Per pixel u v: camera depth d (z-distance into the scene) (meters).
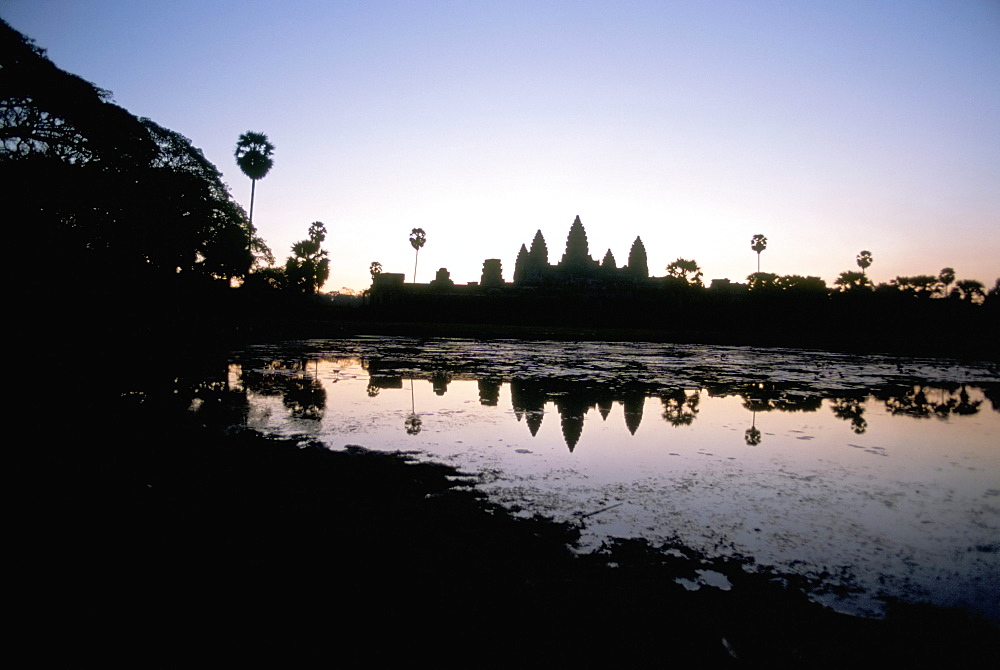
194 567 3.02
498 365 14.55
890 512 4.17
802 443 6.41
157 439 5.66
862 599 2.88
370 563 3.12
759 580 3.06
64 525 3.52
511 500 4.22
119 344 11.48
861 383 12.68
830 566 3.25
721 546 3.50
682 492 4.52
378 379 11.22
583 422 7.25
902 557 3.40
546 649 2.38
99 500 3.96
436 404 8.33
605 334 32.75
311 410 7.63
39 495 3.99
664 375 13.09
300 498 4.12
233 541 3.36
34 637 2.37
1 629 2.42
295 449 5.50
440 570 3.06
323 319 40.25
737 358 19.22
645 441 6.29
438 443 5.92
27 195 10.67
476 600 2.76
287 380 10.70
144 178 14.39
